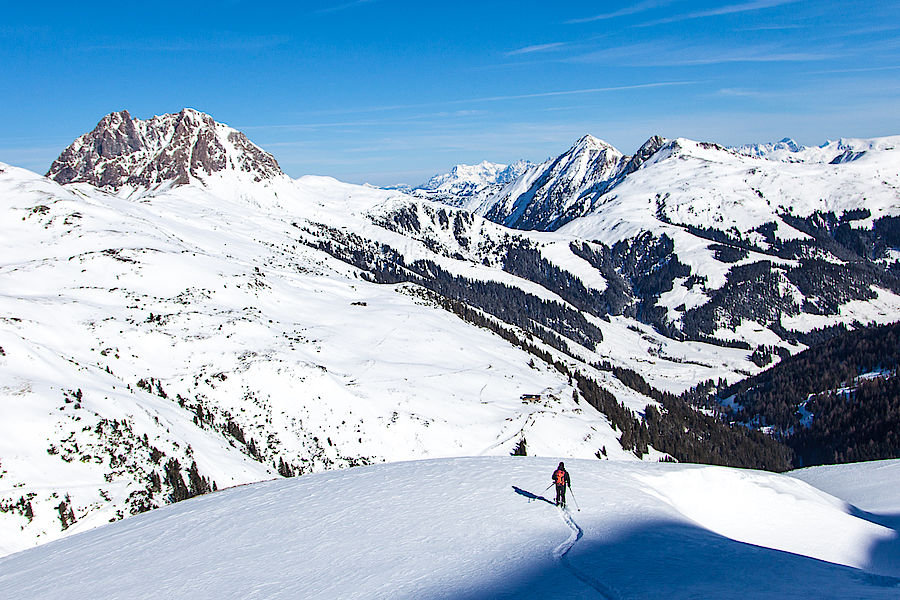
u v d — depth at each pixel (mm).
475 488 36312
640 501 32938
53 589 25828
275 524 31750
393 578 22172
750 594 19406
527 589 20250
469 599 19688
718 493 38906
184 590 23234
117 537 34031
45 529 46688
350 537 28031
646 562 23016
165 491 56125
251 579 23609
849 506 45625
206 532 31906
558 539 26125
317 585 22125
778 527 34781
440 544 25984
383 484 39125
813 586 20516
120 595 23719
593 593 19641
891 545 33406
